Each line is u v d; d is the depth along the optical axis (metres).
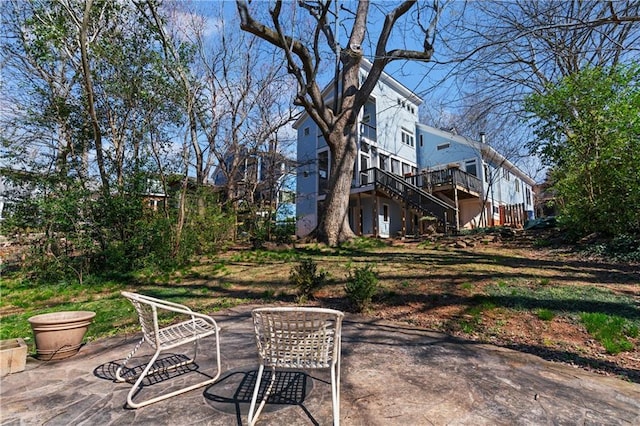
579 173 6.47
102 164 7.82
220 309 4.62
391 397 2.15
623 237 6.02
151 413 2.04
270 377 2.52
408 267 6.10
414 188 14.55
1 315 4.76
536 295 4.09
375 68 10.02
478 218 17.06
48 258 6.88
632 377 2.42
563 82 6.31
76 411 2.10
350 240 10.03
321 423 1.88
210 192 10.20
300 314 1.87
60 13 7.50
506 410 1.98
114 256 7.27
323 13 8.72
